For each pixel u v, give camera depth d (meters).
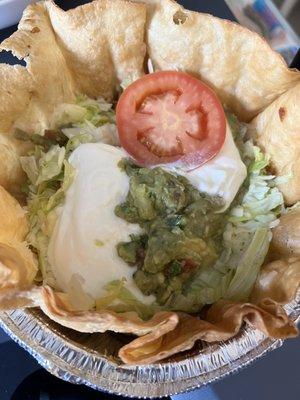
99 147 0.19
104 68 0.20
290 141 0.19
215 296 0.18
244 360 0.17
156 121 0.19
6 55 0.22
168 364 0.17
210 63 0.20
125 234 0.18
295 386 0.20
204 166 0.19
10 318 0.17
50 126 0.20
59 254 0.18
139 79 0.19
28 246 0.18
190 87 0.19
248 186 0.20
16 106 0.19
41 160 0.19
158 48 0.20
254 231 0.19
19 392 0.20
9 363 0.20
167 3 0.19
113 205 0.18
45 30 0.19
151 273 0.18
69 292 0.17
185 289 0.18
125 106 0.19
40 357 0.17
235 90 0.21
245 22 0.24
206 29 0.19
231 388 0.19
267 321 0.15
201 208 0.18
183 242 0.18
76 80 0.21
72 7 0.23
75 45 0.20
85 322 0.15
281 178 0.20
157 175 0.18
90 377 0.16
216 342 0.17
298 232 0.18
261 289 0.18
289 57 0.24
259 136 0.20
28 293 0.15
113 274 0.18
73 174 0.19
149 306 0.18
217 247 0.19
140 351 0.15
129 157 0.19
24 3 0.22
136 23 0.19
